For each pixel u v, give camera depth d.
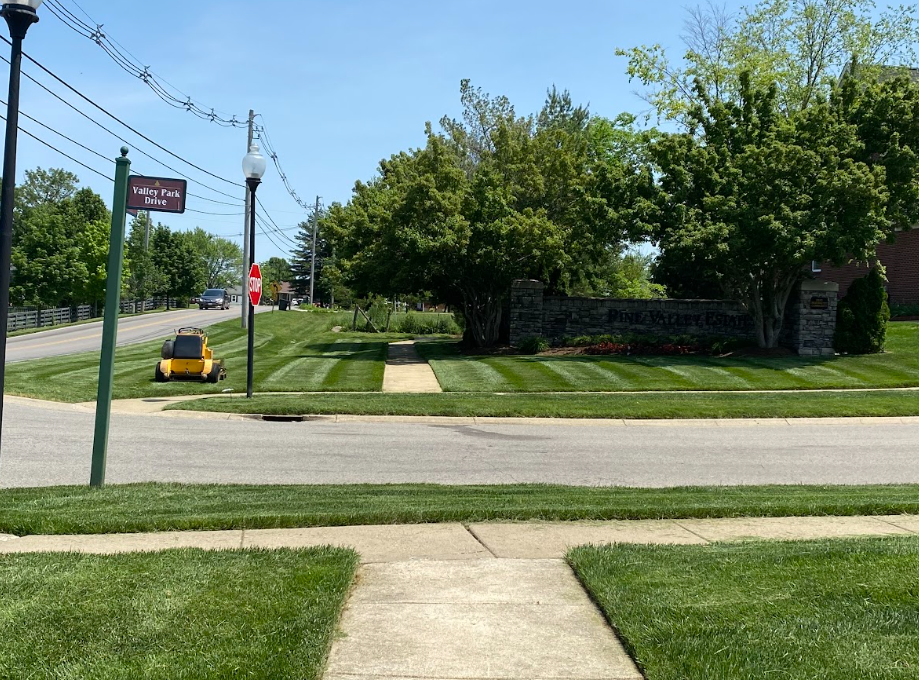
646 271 54.41
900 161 22.81
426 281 29.28
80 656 4.00
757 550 6.09
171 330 42.78
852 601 4.82
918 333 26.39
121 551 6.09
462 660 4.20
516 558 6.11
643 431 14.88
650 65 35.62
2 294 7.26
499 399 17.72
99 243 59.88
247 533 6.81
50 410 16.36
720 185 23.75
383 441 13.30
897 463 11.77
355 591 5.29
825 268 35.06
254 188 17.83
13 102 7.23
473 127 44.28
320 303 97.69
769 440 13.84
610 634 4.57
